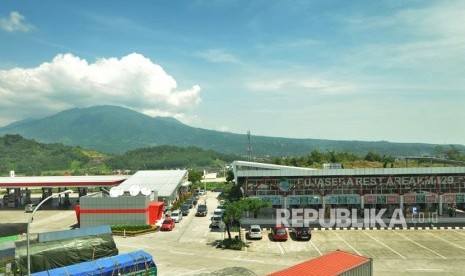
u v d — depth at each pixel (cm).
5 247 3641
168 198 7381
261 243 4591
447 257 3922
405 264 3691
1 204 9325
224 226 5556
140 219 5725
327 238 4791
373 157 16375
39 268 3347
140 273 3180
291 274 2311
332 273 2323
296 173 5706
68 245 3534
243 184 6088
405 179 5716
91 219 5788
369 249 4259
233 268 2739
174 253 4209
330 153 16925
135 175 9506
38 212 8006
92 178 9656
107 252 3694
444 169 5616
